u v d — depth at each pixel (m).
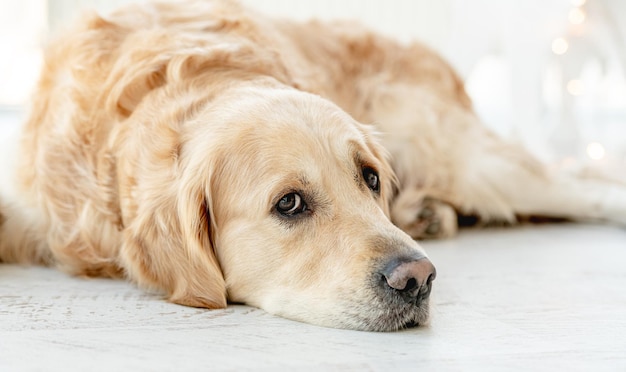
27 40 1.95
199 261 1.09
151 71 1.20
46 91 1.27
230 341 0.98
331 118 1.12
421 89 1.69
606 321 1.05
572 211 1.63
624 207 1.60
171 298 1.10
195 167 1.10
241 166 1.08
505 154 1.63
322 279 1.04
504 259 1.34
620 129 2.52
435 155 1.61
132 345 0.96
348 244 1.04
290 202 1.07
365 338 0.99
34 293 1.13
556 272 1.26
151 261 1.11
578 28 2.33
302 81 1.33
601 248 1.43
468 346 0.97
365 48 1.68
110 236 1.17
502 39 2.46
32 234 1.26
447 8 2.50
